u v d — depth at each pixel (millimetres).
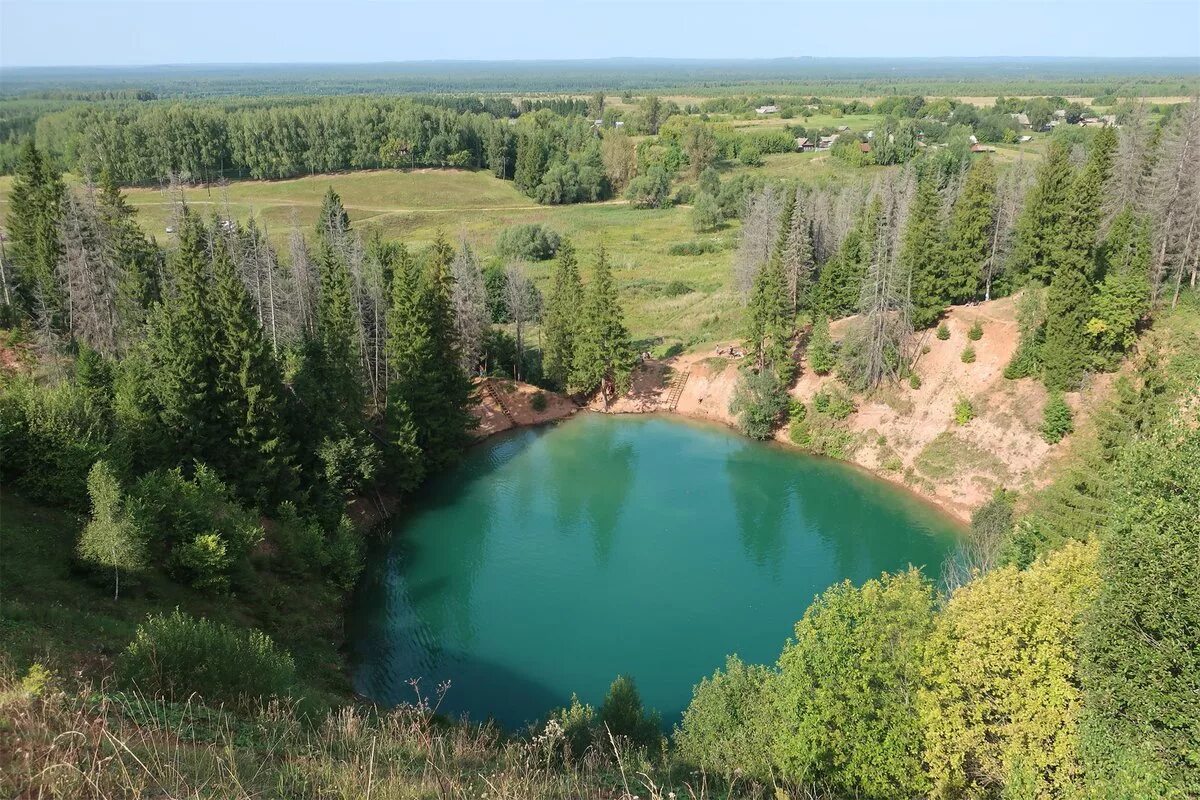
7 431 39250
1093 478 42781
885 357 70625
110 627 32531
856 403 72438
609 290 79375
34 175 75500
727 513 62594
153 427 47062
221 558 40375
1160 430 26000
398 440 61250
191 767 16094
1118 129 99750
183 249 51406
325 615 46125
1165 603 21266
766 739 27922
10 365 65438
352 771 17062
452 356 70312
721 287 114062
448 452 68500
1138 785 20641
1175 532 21750
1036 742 24250
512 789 17812
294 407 55031
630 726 30875
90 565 36719
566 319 83312
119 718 18578
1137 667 21734
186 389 48281
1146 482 23797
